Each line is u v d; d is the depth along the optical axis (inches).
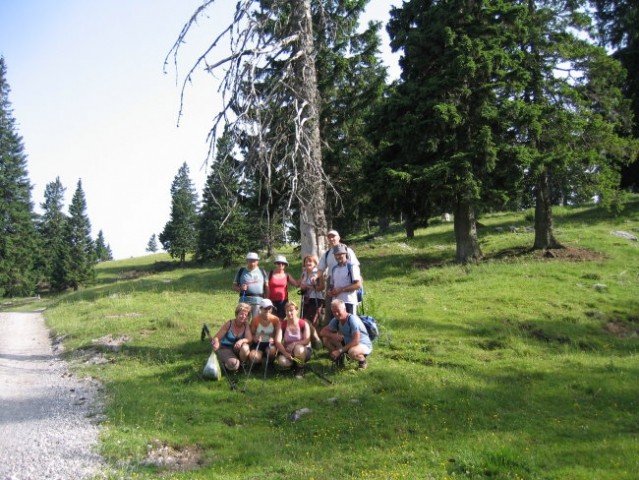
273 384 320.5
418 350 382.6
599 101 771.4
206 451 232.8
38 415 278.5
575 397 290.4
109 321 558.6
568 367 345.1
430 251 895.1
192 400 297.4
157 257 3117.6
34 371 393.4
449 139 697.6
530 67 731.4
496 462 201.6
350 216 932.0
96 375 364.2
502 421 256.5
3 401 304.7
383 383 312.0
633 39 1093.8
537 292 543.5
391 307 517.3
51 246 2664.9
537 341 410.9
